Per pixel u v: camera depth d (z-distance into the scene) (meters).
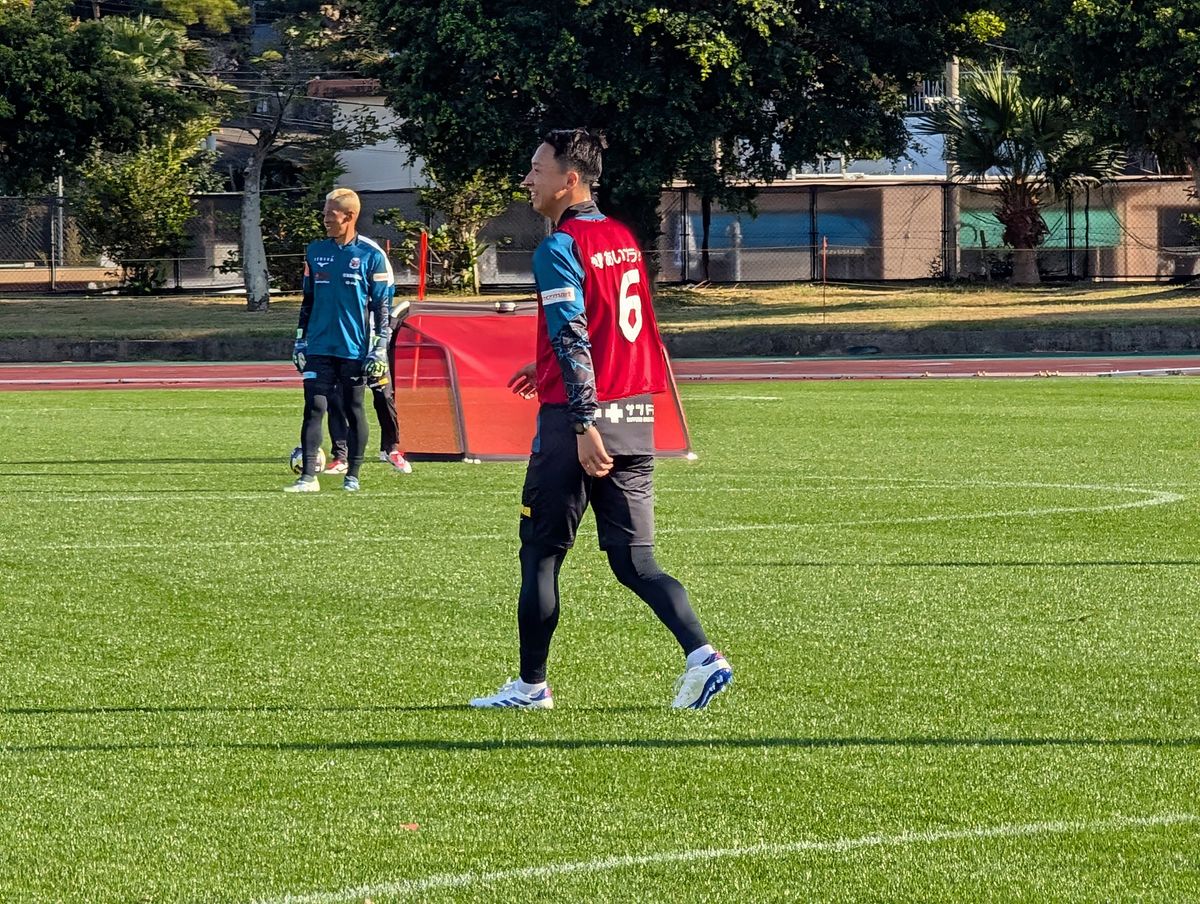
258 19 193.75
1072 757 17.83
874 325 110.00
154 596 27.53
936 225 151.38
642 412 19.22
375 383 41.66
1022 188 143.12
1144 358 100.12
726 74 116.75
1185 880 14.18
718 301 136.62
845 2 120.00
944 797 16.47
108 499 39.84
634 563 19.39
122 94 126.19
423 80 119.38
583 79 113.62
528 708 20.06
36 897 14.05
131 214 146.00
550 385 19.28
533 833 15.52
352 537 33.88
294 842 15.33
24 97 122.62
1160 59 115.75
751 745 18.39
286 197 158.62
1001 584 28.31
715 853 14.91
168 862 14.84
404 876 14.41
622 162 119.75
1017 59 146.50
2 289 149.62
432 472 46.03
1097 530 34.44
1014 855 14.81
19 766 17.81
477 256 145.50
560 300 18.50
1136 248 149.75
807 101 123.31
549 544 19.69
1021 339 106.00
